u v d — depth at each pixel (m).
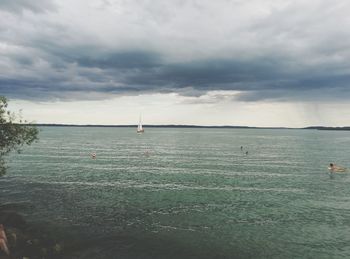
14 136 35.84
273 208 37.38
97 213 34.03
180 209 36.25
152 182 53.03
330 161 85.19
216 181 54.75
